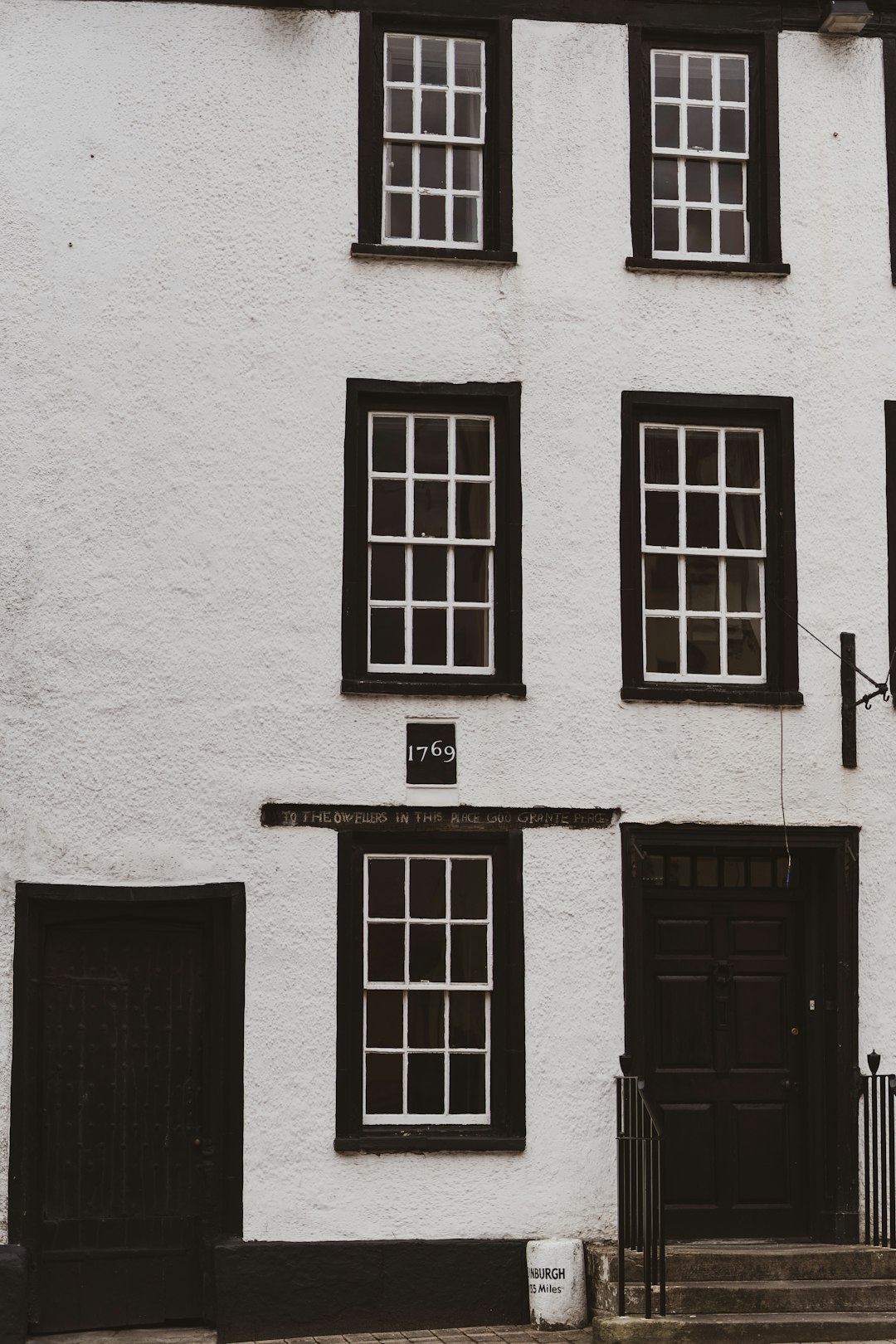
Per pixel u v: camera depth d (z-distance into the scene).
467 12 10.90
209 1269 9.78
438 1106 10.22
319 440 10.40
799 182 11.06
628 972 10.27
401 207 10.91
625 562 10.58
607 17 11.01
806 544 10.76
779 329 10.89
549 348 10.66
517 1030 10.12
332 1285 9.76
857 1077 10.38
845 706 10.62
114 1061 9.93
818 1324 9.16
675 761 10.45
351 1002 10.06
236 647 10.17
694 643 10.80
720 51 11.20
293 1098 9.92
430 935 10.32
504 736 10.32
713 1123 10.52
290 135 10.62
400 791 10.20
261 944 10.01
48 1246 9.73
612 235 10.81
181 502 10.23
